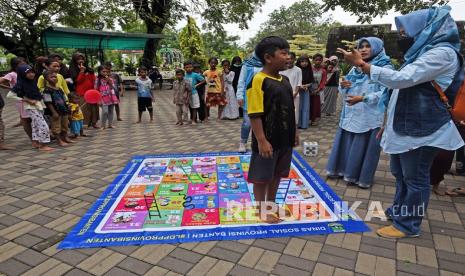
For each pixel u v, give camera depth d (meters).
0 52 27.58
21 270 2.31
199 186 3.77
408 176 2.54
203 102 8.17
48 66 5.46
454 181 3.93
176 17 18.84
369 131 3.57
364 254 2.44
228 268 2.30
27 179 4.12
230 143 5.88
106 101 7.24
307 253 2.46
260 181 2.71
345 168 3.87
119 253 2.48
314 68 7.47
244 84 4.85
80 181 4.02
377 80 2.32
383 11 11.38
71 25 17.08
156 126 7.70
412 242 2.60
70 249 2.54
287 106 2.64
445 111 2.37
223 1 17.00
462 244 2.57
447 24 2.27
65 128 5.97
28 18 15.69
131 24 17.56
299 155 4.99
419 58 2.26
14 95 5.59
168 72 19.70
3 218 3.08
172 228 2.83
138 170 4.36
